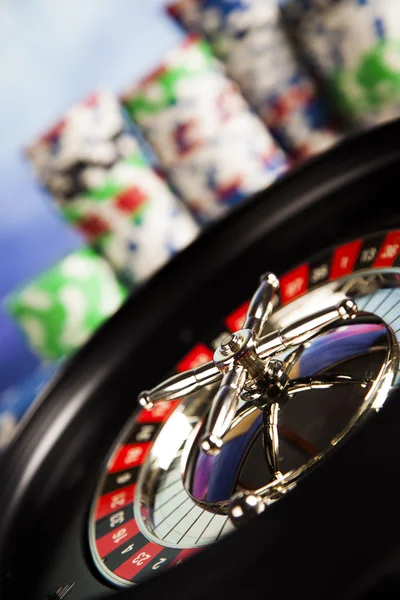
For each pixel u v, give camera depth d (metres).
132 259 0.43
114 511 0.18
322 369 0.16
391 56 0.39
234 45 0.43
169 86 0.42
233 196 0.43
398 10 0.39
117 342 0.23
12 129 0.50
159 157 0.43
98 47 0.51
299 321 0.16
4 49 0.49
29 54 0.50
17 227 0.51
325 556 0.09
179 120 0.42
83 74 0.52
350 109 0.42
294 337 0.16
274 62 0.43
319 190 0.23
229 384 0.15
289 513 0.10
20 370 0.49
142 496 0.18
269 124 0.44
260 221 0.23
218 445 0.14
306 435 0.15
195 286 0.23
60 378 0.22
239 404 0.16
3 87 0.50
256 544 0.10
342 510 0.09
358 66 0.40
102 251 0.43
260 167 0.43
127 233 0.42
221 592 0.09
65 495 0.20
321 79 0.43
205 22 0.43
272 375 0.16
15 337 0.48
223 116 0.42
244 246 0.23
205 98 0.42
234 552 0.10
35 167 0.42
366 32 0.39
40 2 0.50
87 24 0.51
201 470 0.17
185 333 0.23
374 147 0.22
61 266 0.42
